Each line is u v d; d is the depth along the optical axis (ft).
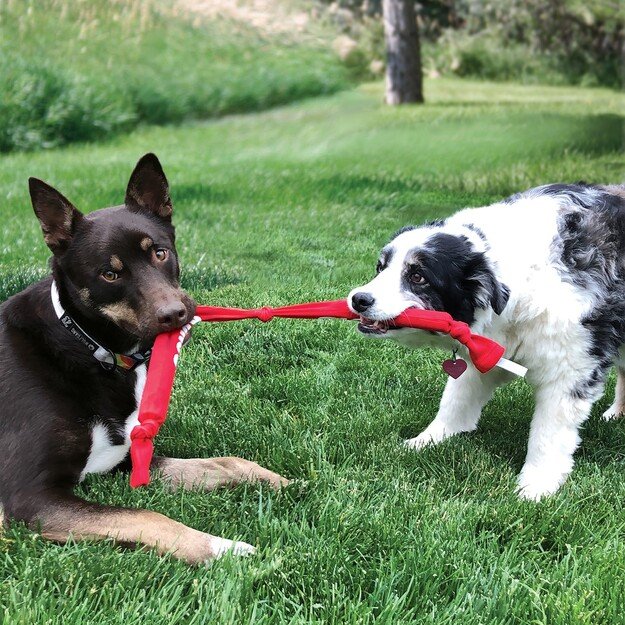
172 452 6.49
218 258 10.37
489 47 38.52
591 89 35.50
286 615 5.02
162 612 4.88
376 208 13.67
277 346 8.13
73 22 27.22
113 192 14.05
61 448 5.60
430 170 16.96
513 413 7.13
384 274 6.10
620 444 6.74
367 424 6.84
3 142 20.65
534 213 6.32
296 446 6.41
